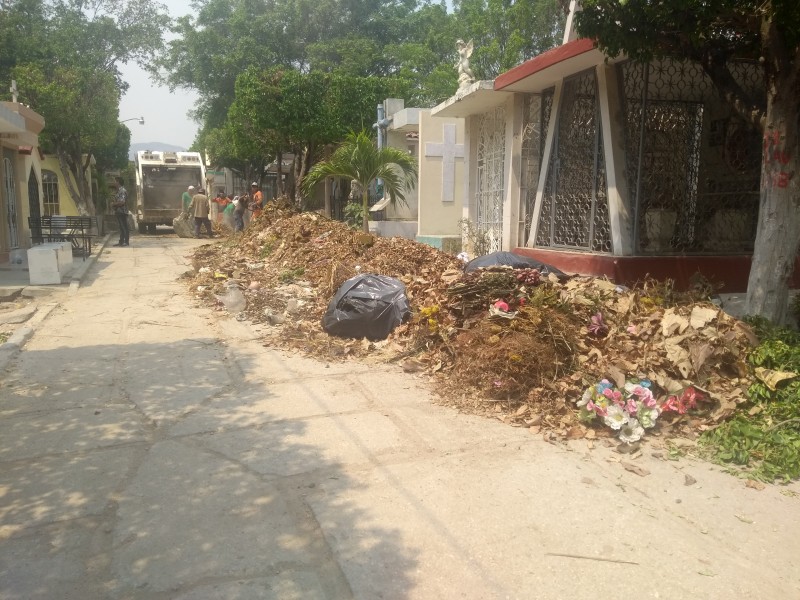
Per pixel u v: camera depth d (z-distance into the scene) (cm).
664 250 830
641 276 777
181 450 406
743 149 859
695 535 315
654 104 820
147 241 2122
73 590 269
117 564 287
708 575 284
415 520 324
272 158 2725
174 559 291
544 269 752
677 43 593
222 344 654
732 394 451
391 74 3441
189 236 2333
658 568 288
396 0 3706
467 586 275
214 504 339
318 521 323
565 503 342
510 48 2466
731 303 730
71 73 2289
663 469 384
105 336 690
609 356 490
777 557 298
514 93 1004
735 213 860
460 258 1023
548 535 313
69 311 823
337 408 478
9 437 425
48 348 643
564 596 269
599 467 385
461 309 577
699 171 841
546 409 457
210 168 4247
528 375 481
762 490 361
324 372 564
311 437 425
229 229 2406
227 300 804
